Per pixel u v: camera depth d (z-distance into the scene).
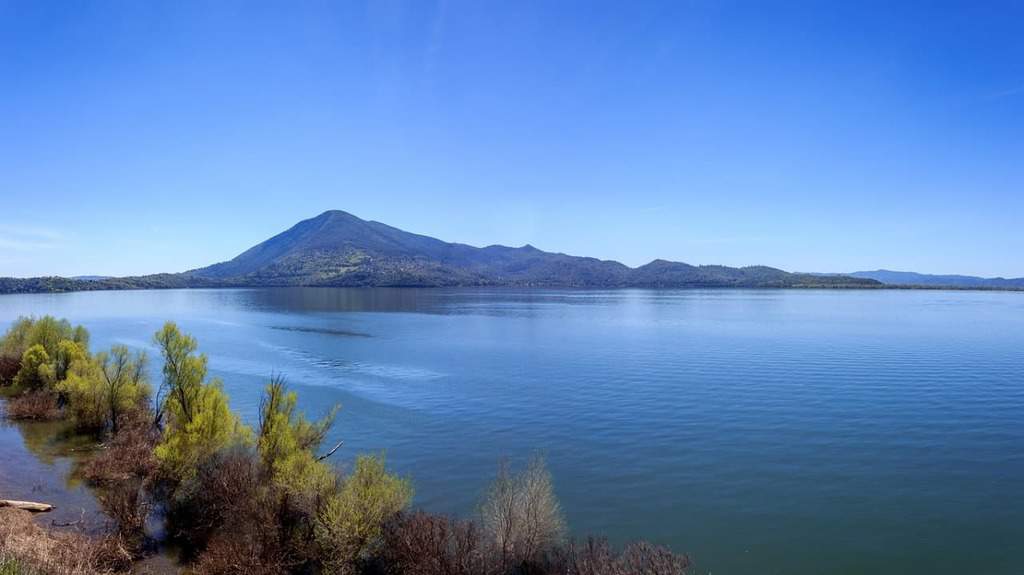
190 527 24.23
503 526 21.12
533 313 189.75
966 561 25.00
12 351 59.97
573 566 20.06
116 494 24.95
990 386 61.22
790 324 138.00
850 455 38.88
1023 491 32.66
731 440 42.34
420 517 22.34
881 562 24.86
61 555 19.97
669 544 26.20
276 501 22.53
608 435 43.91
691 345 99.12
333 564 20.30
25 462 33.84
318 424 35.12
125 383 41.50
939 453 39.25
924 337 106.38
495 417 49.91
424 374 72.38
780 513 29.64
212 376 69.94
